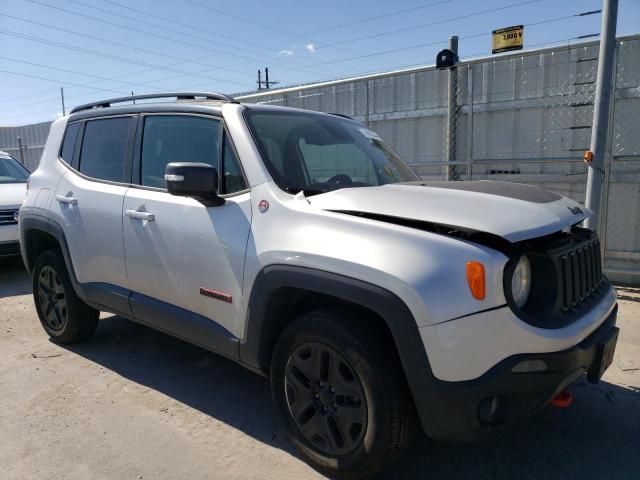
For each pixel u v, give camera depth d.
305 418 2.77
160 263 3.38
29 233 4.62
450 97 6.82
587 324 2.53
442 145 7.20
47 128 15.48
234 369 4.07
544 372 2.31
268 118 3.37
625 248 6.12
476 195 2.75
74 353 4.40
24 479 2.72
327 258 2.51
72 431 3.18
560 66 6.30
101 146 4.08
